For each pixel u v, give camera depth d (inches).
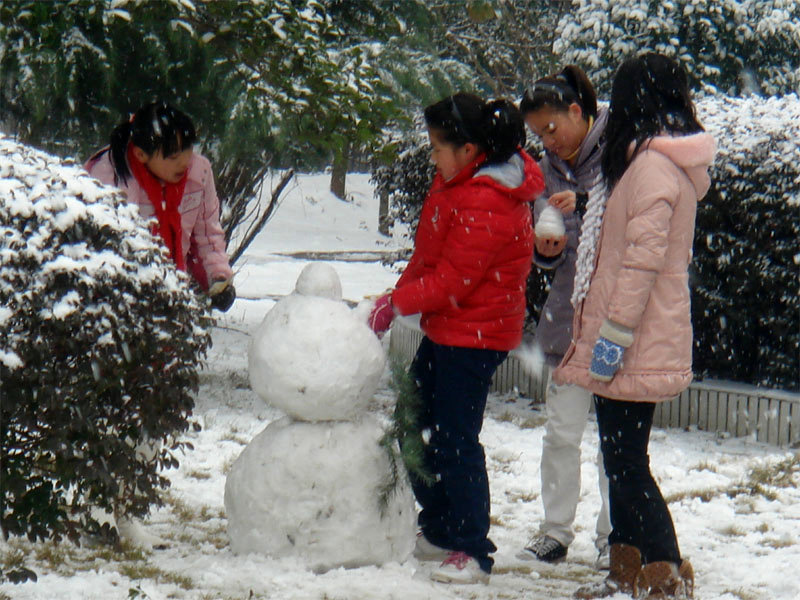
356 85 671.8
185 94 682.8
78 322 358.6
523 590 466.0
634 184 436.1
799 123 865.5
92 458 380.2
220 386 953.5
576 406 520.4
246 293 1975.9
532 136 938.7
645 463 453.7
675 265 440.5
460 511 470.9
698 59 2028.8
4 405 355.9
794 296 855.7
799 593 482.3
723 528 593.9
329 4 750.5
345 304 456.1
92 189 395.9
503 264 465.7
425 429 474.0
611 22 1983.3
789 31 2033.7
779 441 836.6
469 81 763.4
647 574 446.3
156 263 396.8
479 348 466.3
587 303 454.6
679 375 438.3
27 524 379.2
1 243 353.7
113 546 410.3
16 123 683.4
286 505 441.1
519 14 1877.5
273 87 649.6
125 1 601.6
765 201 849.5
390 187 1130.0
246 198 1078.4
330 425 447.5
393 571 445.7
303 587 423.5
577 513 622.5
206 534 524.1
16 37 606.2
